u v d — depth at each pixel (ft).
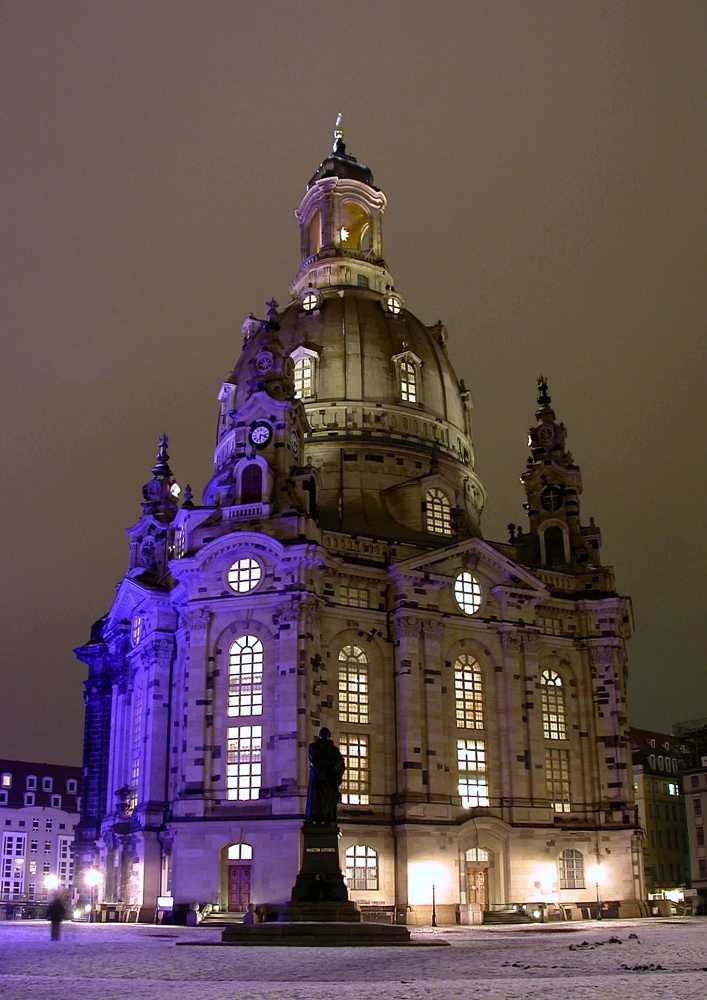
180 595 310.04
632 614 357.41
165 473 402.72
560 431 383.65
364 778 294.87
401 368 371.56
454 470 369.09
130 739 361.71
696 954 142.10
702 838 497.05
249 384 332.19
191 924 267.80
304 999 83.71
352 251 418.92
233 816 276.41
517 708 317.42
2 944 187.52
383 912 280.31
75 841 392.27
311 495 312.09
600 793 328.29
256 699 287.89
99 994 91.76
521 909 292.20
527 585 329.31
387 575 311.47
